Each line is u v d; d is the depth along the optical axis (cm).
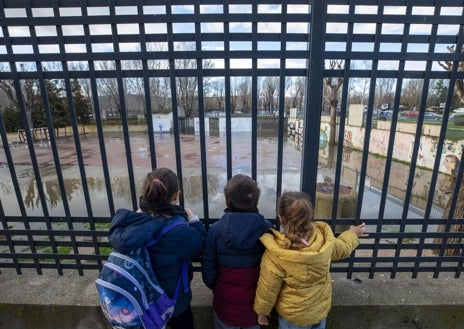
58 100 2408
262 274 168
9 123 2253
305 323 171
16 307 210
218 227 172
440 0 175
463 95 427
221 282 179
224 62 185
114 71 188
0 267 232
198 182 838
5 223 222
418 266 223
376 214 644
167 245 160
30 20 180
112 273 149
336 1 176
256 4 175
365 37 182
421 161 1160
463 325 207
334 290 216
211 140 1823
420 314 206
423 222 212
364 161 202
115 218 154
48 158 1411
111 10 178
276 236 171
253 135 195
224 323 183
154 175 169
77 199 725
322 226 181
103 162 206
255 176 201
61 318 210
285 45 182
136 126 2681
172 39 181
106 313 151
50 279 229
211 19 177
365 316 207
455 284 222
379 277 229
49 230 219
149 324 154
